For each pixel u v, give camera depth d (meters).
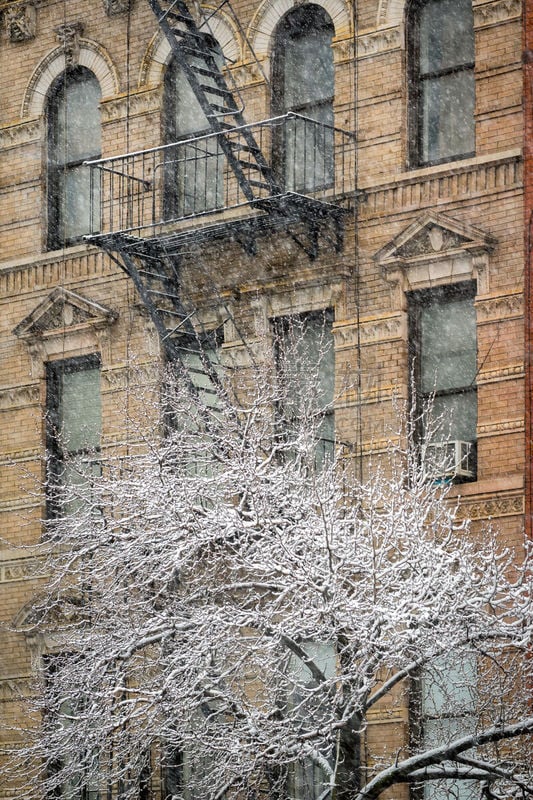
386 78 45.25
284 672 38.91
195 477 40.56
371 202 44.97
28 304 50.81
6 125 52.19
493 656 37.38
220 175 48.31
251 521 39.44
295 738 36.75
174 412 42.75
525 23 43.03
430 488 39.59
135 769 41.50
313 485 38.75
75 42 51.16
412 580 37.31
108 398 48.81
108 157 50.06
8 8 52.38
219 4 48.50
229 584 39.50
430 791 41.62
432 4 45.16
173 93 49.62
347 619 36.47
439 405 43.53
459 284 43.53
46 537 48.69
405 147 44.78
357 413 44.25
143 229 48.97
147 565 40.19
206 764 43.00
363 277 44.84
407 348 44.00
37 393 50.25
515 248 42.56
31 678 47.41
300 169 46.94
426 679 40.47
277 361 45.84
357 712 37.28
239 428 40.16
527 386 41.81
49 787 41.12
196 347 47.50
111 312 48.88
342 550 38.03
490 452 42.22
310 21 47.41
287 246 46.09
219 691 37.81
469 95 44.31
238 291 46.72
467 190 43.44
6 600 49.50
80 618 47.44
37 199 51.31
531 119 42.69
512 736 36.19
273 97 47.53
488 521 41.75
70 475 47.44
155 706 39.03
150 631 39.50
